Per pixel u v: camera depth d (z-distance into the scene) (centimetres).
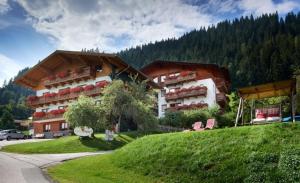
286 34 13962
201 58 13288
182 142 2069
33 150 3412
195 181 1716
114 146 3700
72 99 5762
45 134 5925
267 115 2638
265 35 13788
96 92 5316
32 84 6788
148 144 2225
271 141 1761
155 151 2095
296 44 10650
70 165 2261
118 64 5453
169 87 7631
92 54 5356
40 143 3825
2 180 1662
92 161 2311
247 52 11888
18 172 1923
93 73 5659
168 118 5734
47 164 2317
